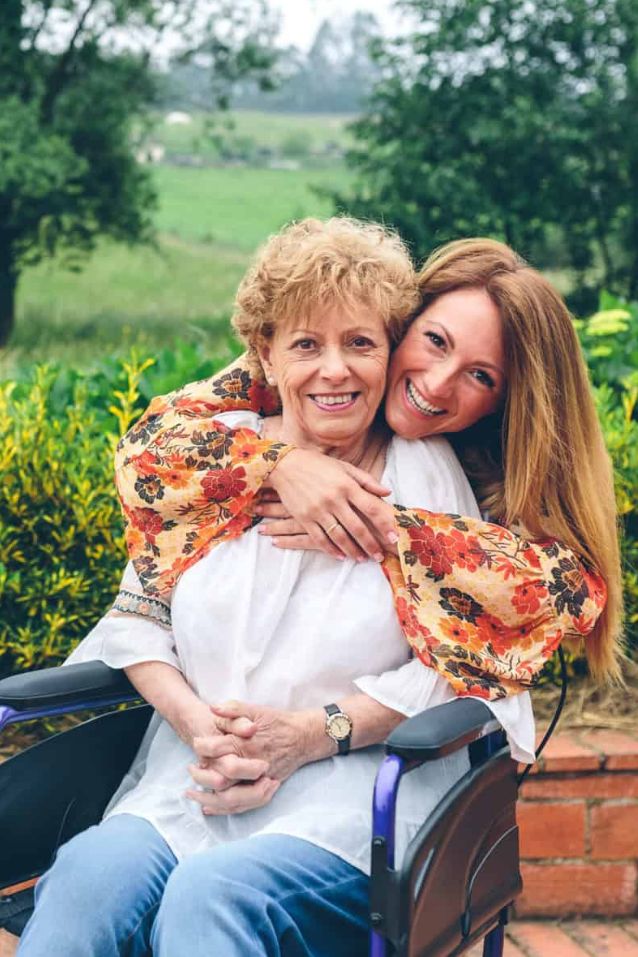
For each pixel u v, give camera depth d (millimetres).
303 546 2227
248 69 14758
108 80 13961
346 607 2186
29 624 3105
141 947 1977
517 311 2227
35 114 12766
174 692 2219
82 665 2254
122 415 3199
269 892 1917
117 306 16625
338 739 2107
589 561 2281
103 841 2049
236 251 23422
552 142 12227
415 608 2174
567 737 3029
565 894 2992
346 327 2191
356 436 2301
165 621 2322
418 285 2320
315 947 1969
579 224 12852
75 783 2275
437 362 2244
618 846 2980
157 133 14547
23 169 12266
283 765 2105
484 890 2109
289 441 2355
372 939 1851
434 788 2145
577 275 13148
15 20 13242
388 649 2188
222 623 2201
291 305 2191
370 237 2297
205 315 15555
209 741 2092
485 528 2229
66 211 13656
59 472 3123
